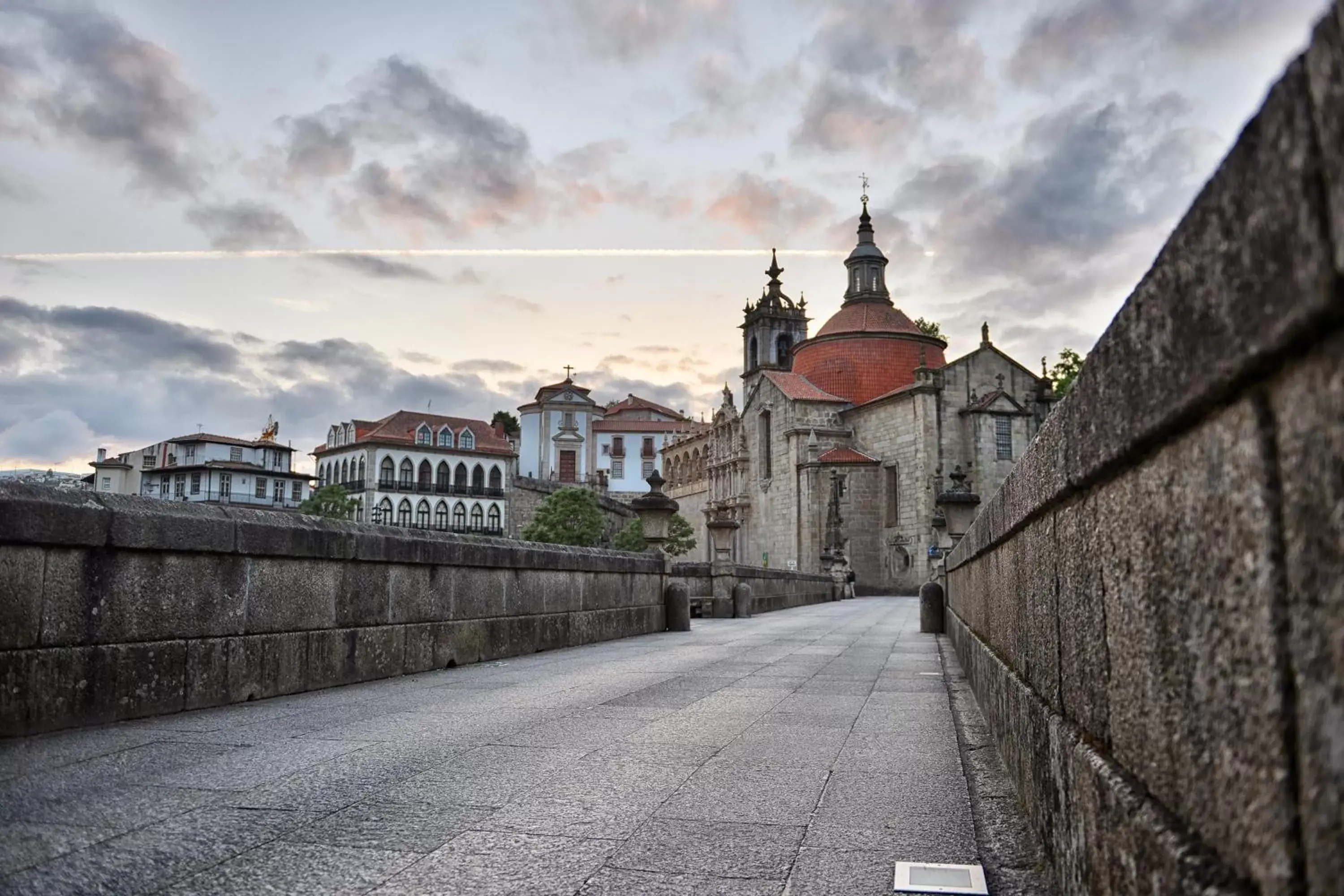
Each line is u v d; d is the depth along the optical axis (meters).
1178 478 2.12
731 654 14.34
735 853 4.11
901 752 6.39
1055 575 3.83
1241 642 1.72
